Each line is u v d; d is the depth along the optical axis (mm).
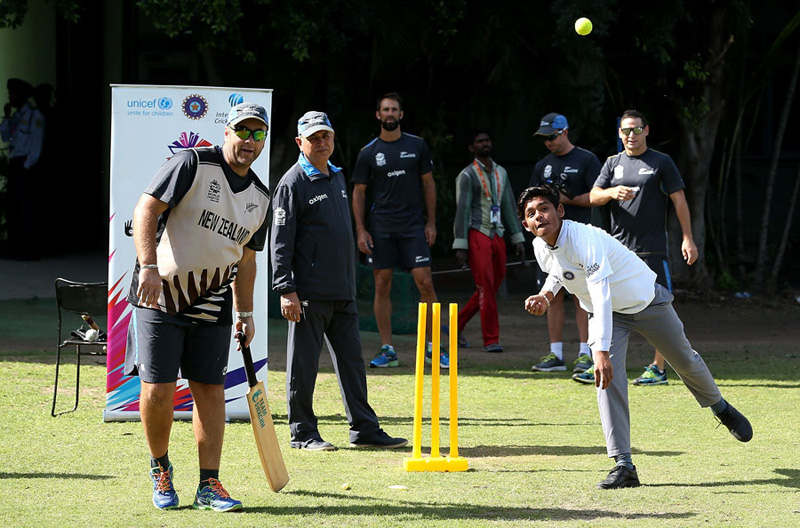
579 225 5441
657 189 8641
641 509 4859
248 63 13383
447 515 4734
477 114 15086
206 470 4871
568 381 8938
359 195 9656
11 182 15234
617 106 15328
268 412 5086
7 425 6699
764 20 16203
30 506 4812
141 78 17125
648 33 13680
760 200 17500
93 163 17125
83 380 8289
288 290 6172
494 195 10625
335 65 13508
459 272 16047
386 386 8617
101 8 17078
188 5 11727
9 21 13523
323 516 4703
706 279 15547
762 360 10180
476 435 6758
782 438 6668
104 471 5559
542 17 13695
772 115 17469
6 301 12555
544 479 5492
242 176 4852
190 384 4949
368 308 12562
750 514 4758
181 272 4754
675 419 7340
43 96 15961
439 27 13273
